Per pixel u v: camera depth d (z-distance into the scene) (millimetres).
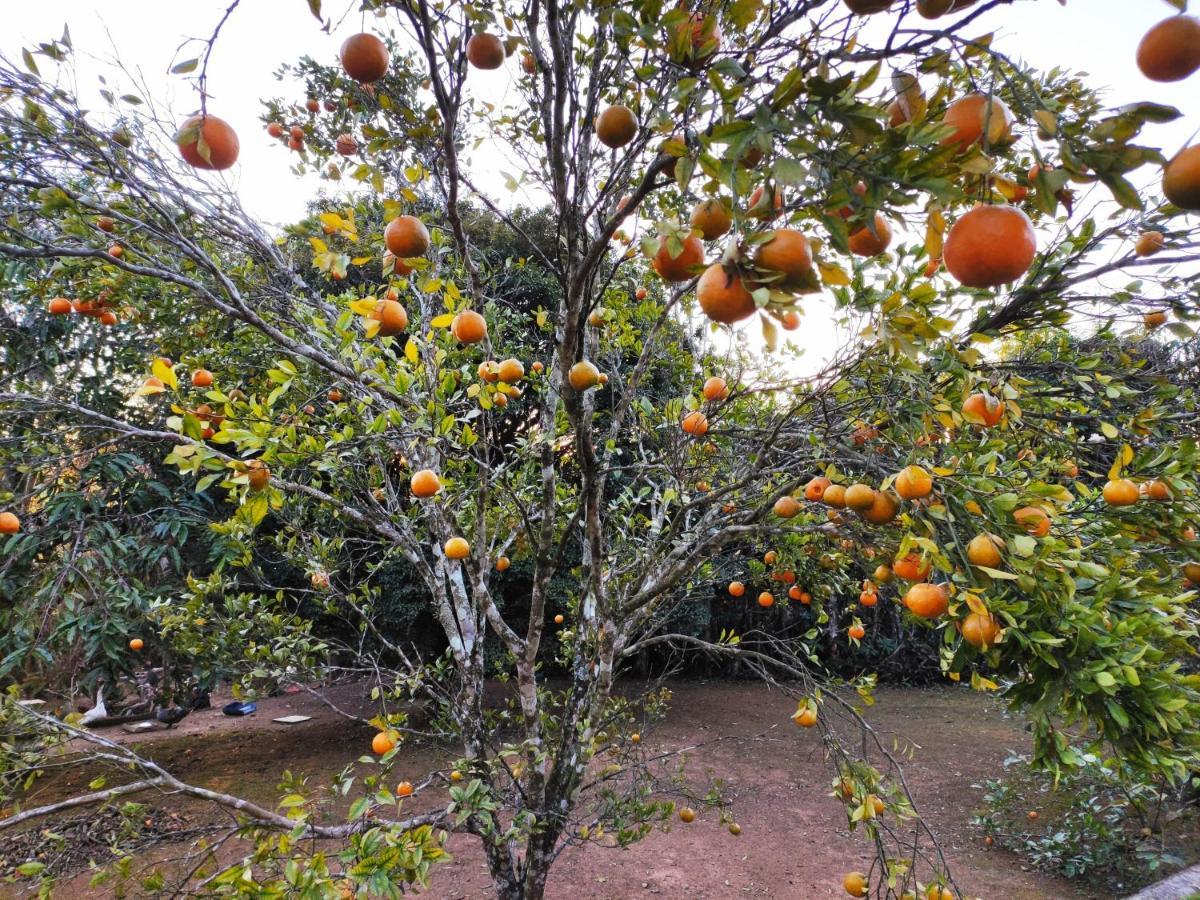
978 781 5559
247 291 3076
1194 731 1380
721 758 6176
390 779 5457
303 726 7203
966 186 1211
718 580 3764
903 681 9492
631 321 3521
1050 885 3895
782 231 945
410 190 1839
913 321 1274
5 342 4926
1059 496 1543
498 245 7277
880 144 890
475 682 2855
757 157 1095
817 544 3121
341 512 3029
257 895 1643
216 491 6496
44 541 4938
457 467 3045
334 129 3029
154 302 3123
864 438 2004
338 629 7469
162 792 2057
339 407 2803
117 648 4941
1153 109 841
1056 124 882
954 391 1824
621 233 2303
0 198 2289
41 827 4328
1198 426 2080
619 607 2516
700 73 1121
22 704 2396
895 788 2035
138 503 5691
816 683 2324
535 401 3930
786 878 4020
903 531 1587
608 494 5395
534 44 1531
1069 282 1818
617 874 4008
